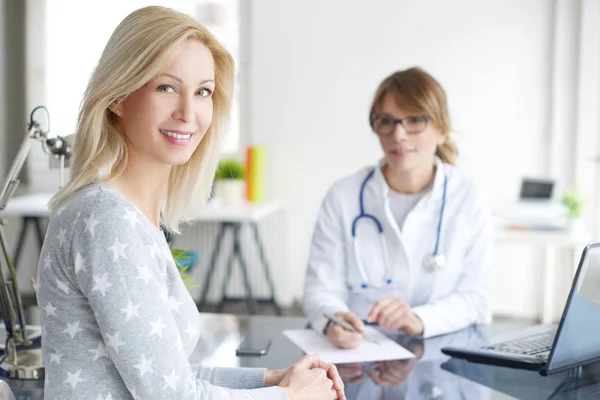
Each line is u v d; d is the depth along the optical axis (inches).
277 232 181.8
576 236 136.2
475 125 172.1
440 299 71.7
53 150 59.7
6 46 183.8
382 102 74.2
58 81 185.2
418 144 73.6
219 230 183.6
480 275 75.4
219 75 44.9
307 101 178.4
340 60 176.1
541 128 170.1
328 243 77.8
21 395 48.9
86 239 36.1
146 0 182.5
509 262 174.7
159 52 39.2
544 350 56.3
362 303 77.9
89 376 37.4
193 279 185.5
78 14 183.3
